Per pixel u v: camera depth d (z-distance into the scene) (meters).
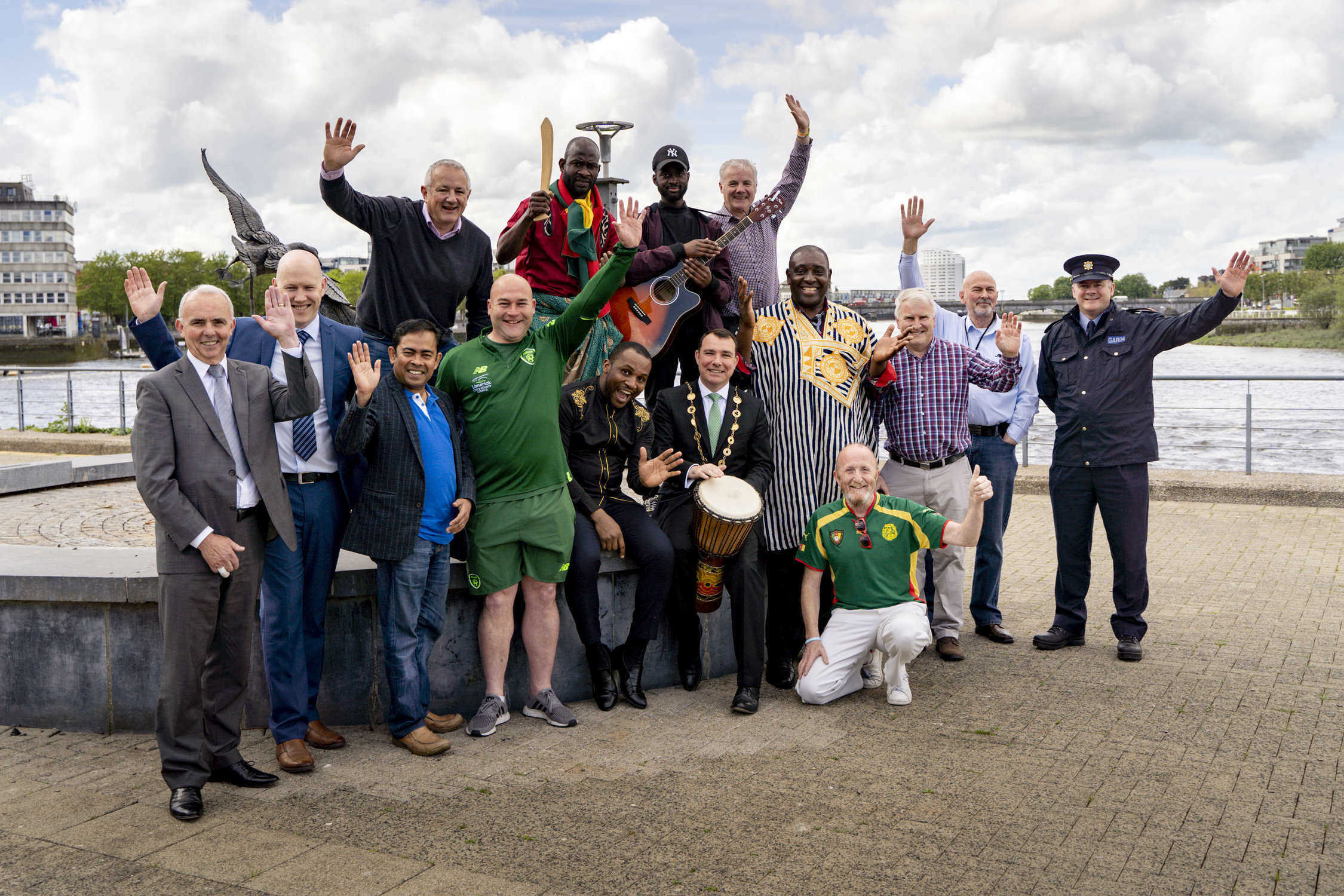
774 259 7.04
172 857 3.70
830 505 5.55
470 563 5.02
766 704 5.44
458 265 5.64
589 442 5.34
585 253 6.50
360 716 5.10
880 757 4.66
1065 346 6.33
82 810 4.10
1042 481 11.95
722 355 5.58
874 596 5.41
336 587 4.91
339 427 4.54
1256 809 4.08
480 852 3.75
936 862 3.67
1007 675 5.84
